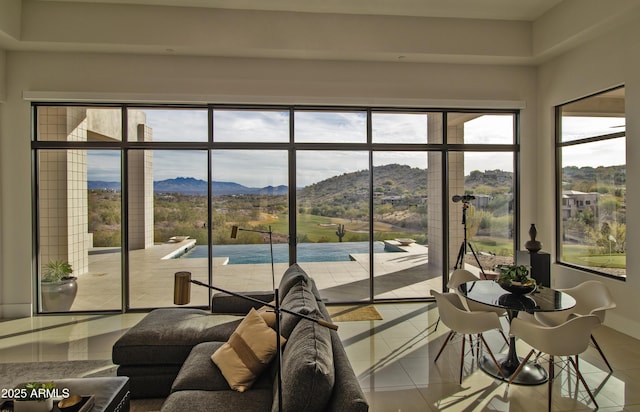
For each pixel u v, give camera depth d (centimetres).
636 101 379
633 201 382
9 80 443
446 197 512
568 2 422
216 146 477
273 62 473
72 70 448
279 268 492
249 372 221
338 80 481
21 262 449
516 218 521
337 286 499
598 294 330
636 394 271
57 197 462
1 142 445
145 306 472
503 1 431
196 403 199
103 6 425
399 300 507
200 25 436
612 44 402
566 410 252
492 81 505
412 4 434
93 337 386
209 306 480
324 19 451
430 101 488
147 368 273
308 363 167
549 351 251
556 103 479
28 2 418
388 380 296
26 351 352
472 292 319
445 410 255
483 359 325
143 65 457
